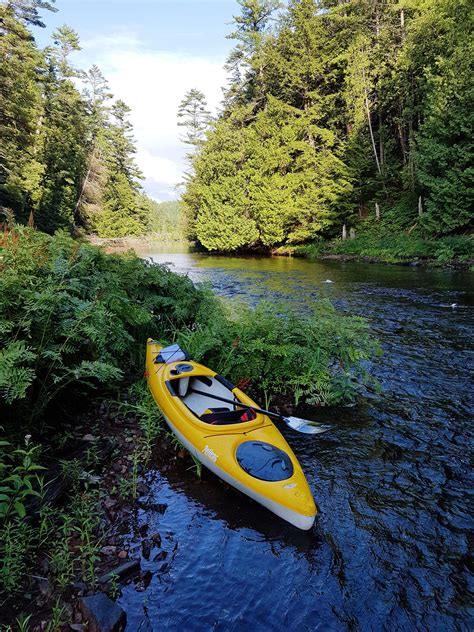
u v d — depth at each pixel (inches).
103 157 2309.3
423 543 147.3
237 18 1665.8
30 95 1106.1
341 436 217.2
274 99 1284.4
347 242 1173.1
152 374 231.0
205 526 153.9
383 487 176.6
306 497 149.1
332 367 306.0
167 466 189.2
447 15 1008.9
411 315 463.8
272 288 677.9
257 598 125.6
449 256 832.9
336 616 120.8
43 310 185.2
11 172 1083.3
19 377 155.3
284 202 1285.7
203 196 1523.1
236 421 191.5
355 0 1238.3
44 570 129.5
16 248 200.5
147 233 2637.8
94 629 110.1
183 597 124.6
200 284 341.7
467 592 129.0
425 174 922.7
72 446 192.4
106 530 148.8
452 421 231.6
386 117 1325.0
